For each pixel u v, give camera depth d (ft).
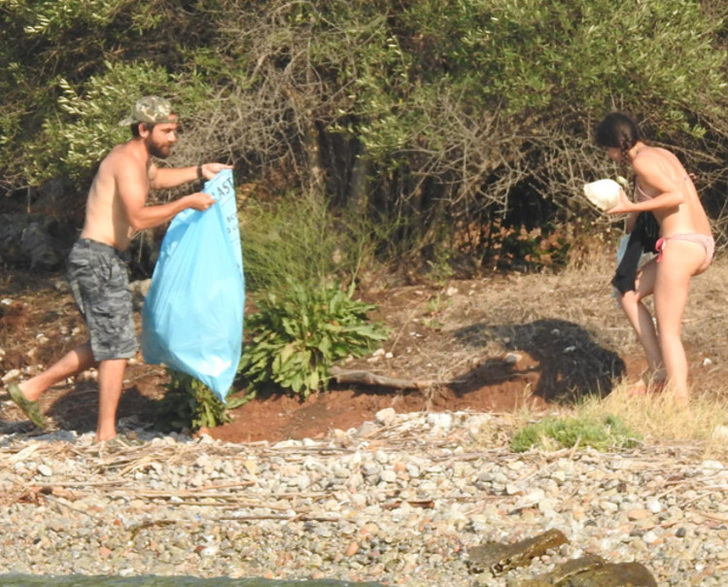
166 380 89.51
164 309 72.18
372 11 98.22
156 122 70.64
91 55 105.40
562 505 60.08
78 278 72.08
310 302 87.15
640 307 74.43
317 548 58.75
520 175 97.86
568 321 87.40
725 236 101.55
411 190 106.22
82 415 85.10
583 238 105.60
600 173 96.63
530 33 90.33
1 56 105.50
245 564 57.82
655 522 56.80
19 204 132.46
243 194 107.86
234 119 99.25
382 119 97.04
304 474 67.82
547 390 80.69
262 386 85.61
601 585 51.03
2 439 78.07
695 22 91.15
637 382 75.87
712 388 77.97
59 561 59.26
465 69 95.81
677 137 102.12
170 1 103.19
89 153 95.09
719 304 89.04
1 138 104.88
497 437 71.72
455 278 104.01
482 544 57.00
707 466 62.75
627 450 66.64
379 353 88.53
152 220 70.54
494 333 87.40
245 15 99.19
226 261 72.33
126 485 67.77
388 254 106.42
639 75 89.86
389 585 54.60
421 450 70.59
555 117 96.73
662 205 70.18
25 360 96.32
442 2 94.58
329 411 82.43
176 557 59.11
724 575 51.24
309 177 106.42
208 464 69.72
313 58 98.27
